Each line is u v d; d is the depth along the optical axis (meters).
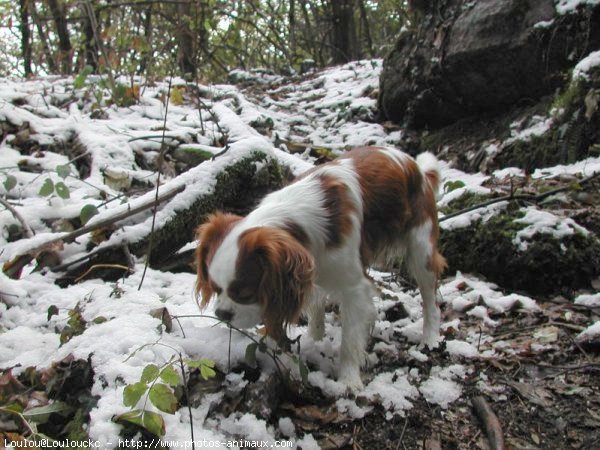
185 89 2.00
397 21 4.91
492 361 0.75
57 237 0.86
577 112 1.25
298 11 4.73
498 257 0.98
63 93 1.71
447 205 1.15
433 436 0.64
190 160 1.30
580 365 0.73
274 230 0.64
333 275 0.72
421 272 0.83
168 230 0.95
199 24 2.37
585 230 0.95
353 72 2.54
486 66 1.53
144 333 0.64
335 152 1.64
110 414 0.53
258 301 0.63
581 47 1.36
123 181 1.17
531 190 1.11
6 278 0.80
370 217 0.76
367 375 0.74
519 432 0.64
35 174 1.14
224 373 0.64
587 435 0.63
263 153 1.09
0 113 1.28
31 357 0.66
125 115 1.59
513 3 1.47
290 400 0.66
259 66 4.26
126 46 1.91
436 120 1.73
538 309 0.88
